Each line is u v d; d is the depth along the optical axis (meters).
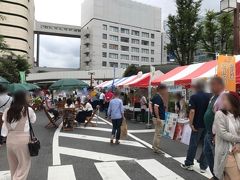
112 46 110.38
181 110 12.48
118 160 8.22
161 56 120.44
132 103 20.27
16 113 5.27
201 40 26.78
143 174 6.91
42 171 7.13
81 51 115.06
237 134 4.38
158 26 120.25
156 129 9.12
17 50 82.25
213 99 5.63
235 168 4.32
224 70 8.35
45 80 95.06
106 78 86.88
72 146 10.22
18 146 5.25
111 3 110.44
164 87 9.19
